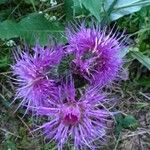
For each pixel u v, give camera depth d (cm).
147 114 13
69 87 10
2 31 12
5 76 13
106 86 13
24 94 10
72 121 10
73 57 10
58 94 10
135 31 13
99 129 10
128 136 13
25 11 14
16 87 13
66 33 11
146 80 13
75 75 10
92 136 10
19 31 12
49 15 14
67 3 13
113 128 13
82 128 10
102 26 13
